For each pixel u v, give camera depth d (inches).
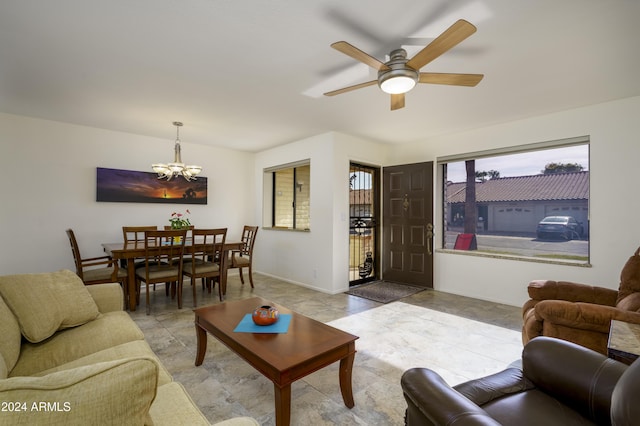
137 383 26.7
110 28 75.3
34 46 83.2
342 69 97.3
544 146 140.8
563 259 141.5
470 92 114.5
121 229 171.9
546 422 43.8
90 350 64.7
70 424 24.0
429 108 132.0
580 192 139.2
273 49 85.5
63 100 122.9
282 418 59.2
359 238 200.7
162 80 104.7
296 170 227.0
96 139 163.6
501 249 163.5
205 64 93.9
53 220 151.9
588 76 101.0
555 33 76.9
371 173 207.0
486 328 118.9
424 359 94.3
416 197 187.3
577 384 47.3
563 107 130.5
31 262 146.3
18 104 127.6
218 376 84.8
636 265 89.9
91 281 130.5
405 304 150.6
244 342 68.8
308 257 185.9
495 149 156.7
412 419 45.1
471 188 175.6
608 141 123.7
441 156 179.0
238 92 115.3
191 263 162.2
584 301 94.7
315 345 67.6
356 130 167.5
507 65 93.4
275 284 193.2
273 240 213.2
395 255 197.6
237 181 221.1
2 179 139.4
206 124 156.1
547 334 80.6
